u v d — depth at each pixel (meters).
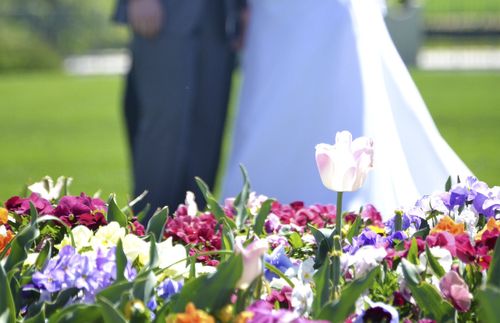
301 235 4.34
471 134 17.03
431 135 6.67
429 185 6.56
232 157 7.68
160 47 8.30
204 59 8.43
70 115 22.00
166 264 3.39
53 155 16.03
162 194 8.36
